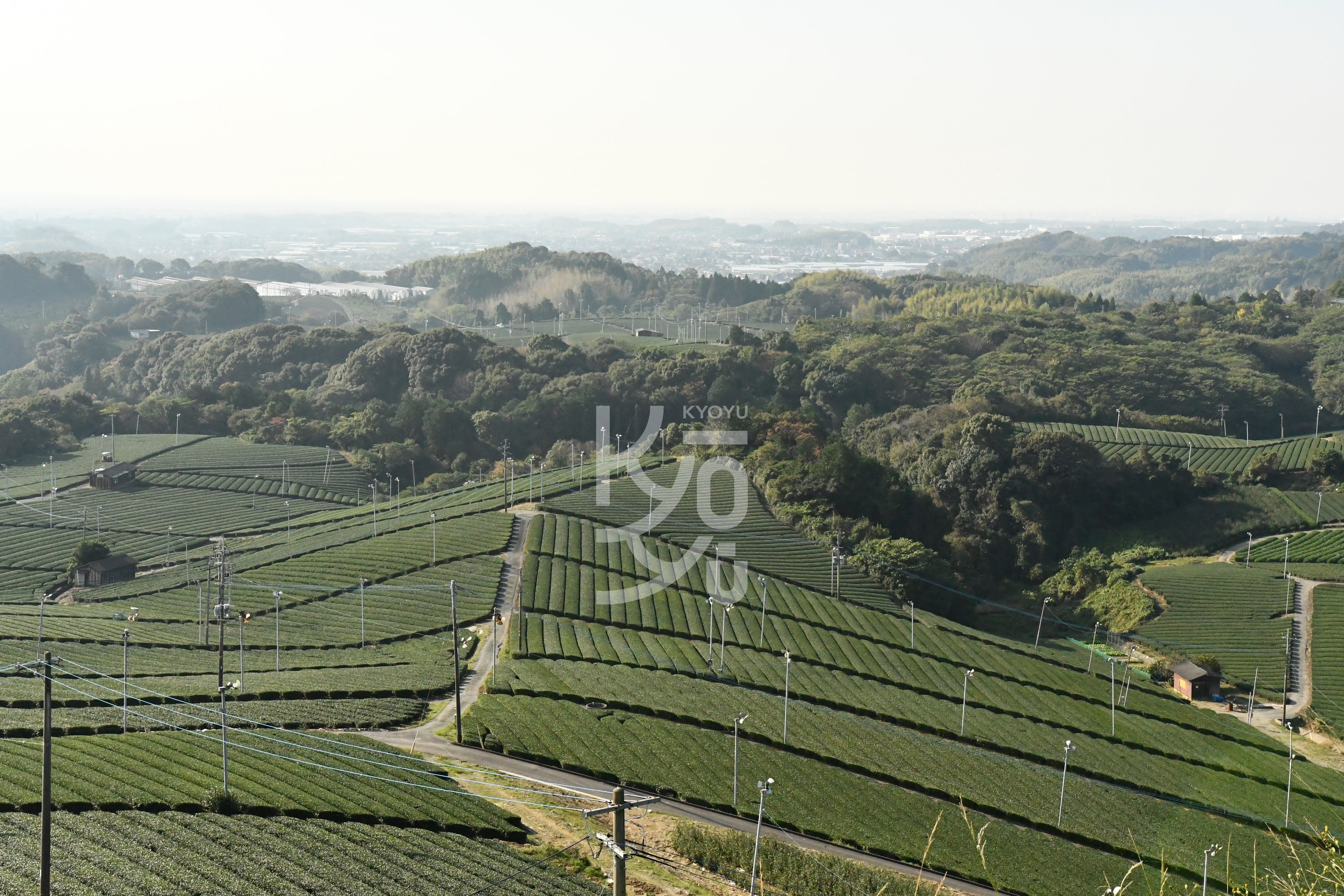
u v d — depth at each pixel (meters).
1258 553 149.25
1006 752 91.00
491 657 99.38
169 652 101.94
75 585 133.62
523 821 69.62
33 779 64.44
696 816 72.88
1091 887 69.81
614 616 111.31
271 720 81.25
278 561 130.88
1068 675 112.50
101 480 172.62
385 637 106.06
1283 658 117.81
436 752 78.94
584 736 82.00
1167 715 103.62
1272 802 86.62
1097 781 87.75
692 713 88.81
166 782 66.88
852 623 118.38
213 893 54.06
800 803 76.25
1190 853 76.19
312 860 59.16
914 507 161.00
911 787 81.69
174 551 146.12
